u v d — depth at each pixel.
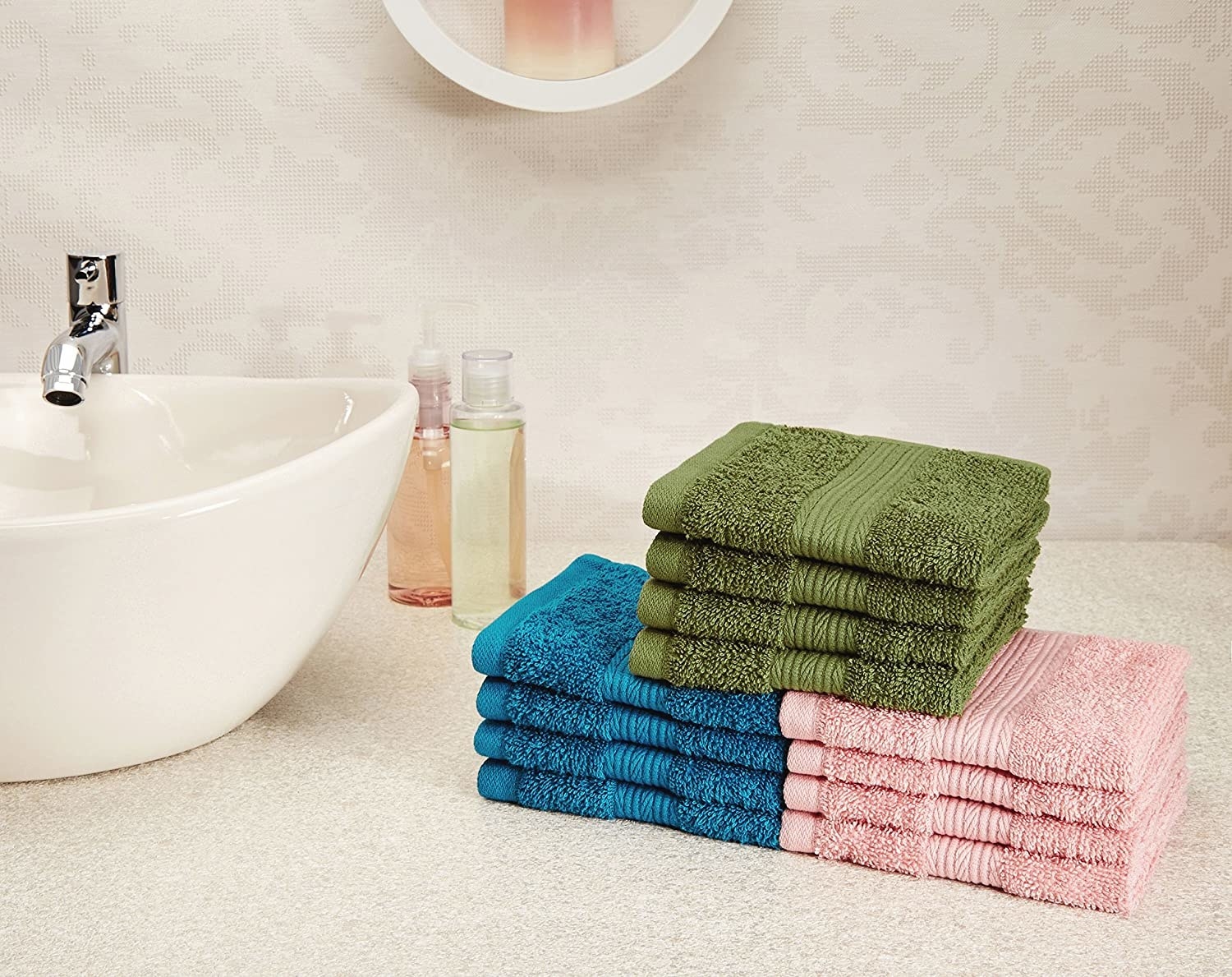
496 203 1.34
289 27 1.31
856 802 0.82
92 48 1.31
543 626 0.91
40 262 1.36
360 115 1.33
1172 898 0.80
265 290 1.37
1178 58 1.31
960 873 0.81
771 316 1.37
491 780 0.92
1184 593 1.28
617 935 0.77
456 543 1.20
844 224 1.34
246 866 0.84
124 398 1.18
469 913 0.79
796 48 1.31
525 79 1.26
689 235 1.35
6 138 1.33
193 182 1.34
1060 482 1.41
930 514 0.82
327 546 0.94
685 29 1.24
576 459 1.41
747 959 0.74
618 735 0.88
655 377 1.38
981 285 1.36
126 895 0.81
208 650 0.89
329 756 0.98
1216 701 1.06
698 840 0.87
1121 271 1.35
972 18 1.30
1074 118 1.32
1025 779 0.78
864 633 0.81
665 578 0.86
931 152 1.33
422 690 1.09
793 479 0.88
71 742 0.89
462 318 1.37
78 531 0.79
